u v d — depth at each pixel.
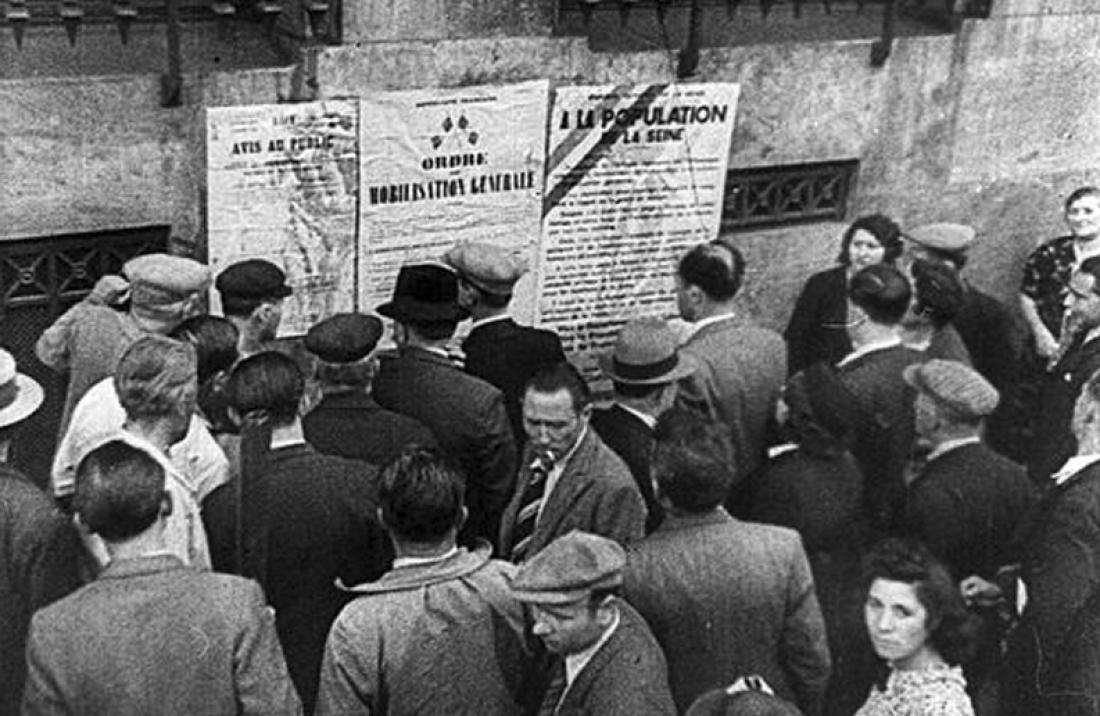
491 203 3.36
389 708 2.69
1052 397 3.73
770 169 3.73
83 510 2.52
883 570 3.04
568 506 3.06
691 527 2.91
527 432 3.07
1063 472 3.40
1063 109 3.99
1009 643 3.40
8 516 2.63
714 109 3.57
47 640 2.50
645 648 2.78
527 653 2.76
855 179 3.85
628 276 3.57
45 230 2.96
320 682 2.68
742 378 3.24
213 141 3.02
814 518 3.06
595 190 3.47
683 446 2.89
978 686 3.41
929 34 3.80
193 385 2.60
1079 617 3.36
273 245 3.13
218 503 2.69
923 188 3.93
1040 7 3.90
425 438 2.86
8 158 2.89
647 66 3.46
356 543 2.74
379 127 3.18
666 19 3.48
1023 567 3.34
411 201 3.26
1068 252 3.90
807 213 3.81
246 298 2.97
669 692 2.79
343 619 2.64
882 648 3.05
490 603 2.71
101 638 2.51
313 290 3.19
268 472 2.70
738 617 2.90
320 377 2.84
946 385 3.20
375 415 2.84
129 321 2.86
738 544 2.90
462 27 3.21
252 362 2.69
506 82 3.29
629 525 3.09
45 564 2.66
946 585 3.02
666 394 3.18
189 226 3.09
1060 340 3.75
